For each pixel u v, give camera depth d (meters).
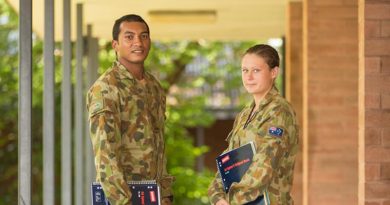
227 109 27.75
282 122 5.84
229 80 27.72
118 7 13.18
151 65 24.89
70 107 11.25
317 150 10.44
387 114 7.00
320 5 10.36
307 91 10.40
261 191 5.80
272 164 5.77
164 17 13.63
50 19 8.97
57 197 23.20
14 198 24.55
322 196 10.45
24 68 7.30
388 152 6.99
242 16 14.25
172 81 25.50
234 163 5.89
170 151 23.16
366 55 7.01
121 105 6.02
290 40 12.06
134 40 6.14
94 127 5.88
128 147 6.05
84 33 14.86
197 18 13.67
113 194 5.80
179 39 17.14
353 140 10.39
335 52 10.36
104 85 5.97
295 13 12.04
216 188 6.04
